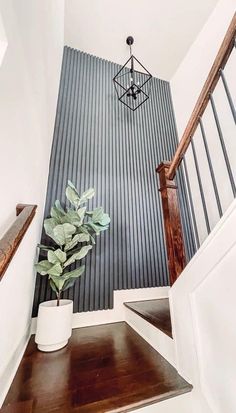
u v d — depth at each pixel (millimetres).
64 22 2604
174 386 924
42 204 1818
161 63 3199
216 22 2555
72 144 2346
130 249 2148
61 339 1302
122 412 812
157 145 2850
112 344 1370
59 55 2229
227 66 2193
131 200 2379
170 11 2580
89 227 1762
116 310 1873
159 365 1104
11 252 691
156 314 1474
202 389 871
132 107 2939
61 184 2137
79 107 2572
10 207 896
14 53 802
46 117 1687
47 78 1594
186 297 1012
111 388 919
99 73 2914
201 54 2781
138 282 2053
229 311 779
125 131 2736
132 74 2682
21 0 862
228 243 800
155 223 2367
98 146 2480
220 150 2213
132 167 2553
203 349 893
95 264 1964
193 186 2580
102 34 2771
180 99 3137
